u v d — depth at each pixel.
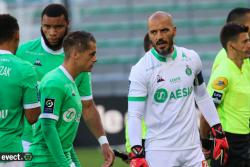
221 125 23.59
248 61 25.66
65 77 21.47
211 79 25.23
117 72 72.12
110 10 77.00
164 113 22.20
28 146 24.80
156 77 22.06
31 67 20.89
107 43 74.62
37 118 21.03
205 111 23.42
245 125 25.36
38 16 71.00
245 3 76.06
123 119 58.47
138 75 22.08
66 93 21.39
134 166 21.72
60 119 21.58
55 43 25.11
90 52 21.59
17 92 20.56
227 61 25.28
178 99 22.22
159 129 22.33
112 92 68.44
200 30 74.94
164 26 21.66
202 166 22.41
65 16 24.69
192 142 22.34
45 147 21.92
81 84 24.47
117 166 44.38
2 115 20.56
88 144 58.75
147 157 22.48
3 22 20.77
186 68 22.38
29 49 25.58
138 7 76.88
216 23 75.25
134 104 22.05
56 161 21.19
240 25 25.11
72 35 21.56
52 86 21.14
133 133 21.88
